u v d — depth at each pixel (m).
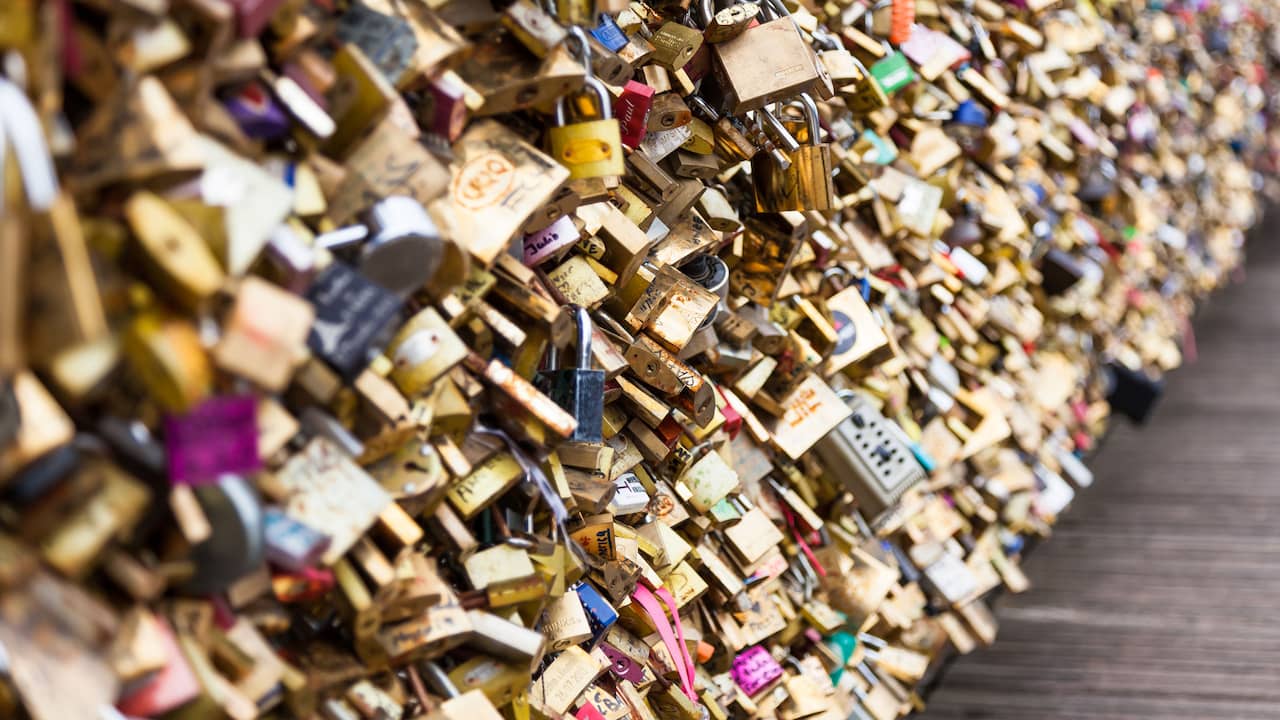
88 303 1.11
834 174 3.46
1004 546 4.84
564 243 2.19
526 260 2.19
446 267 1.79
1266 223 11.65
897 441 3.49
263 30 1.54
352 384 1.63
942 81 4.19
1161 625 5.04
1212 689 4.64
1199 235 8.55
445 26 1.83
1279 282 9.98
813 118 2.84
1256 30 10.24
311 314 1.36
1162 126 7.34
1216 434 6.92
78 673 1.19
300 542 1.50
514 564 1.99
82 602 1.23
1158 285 7.39
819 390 3.28
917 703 4.04
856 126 3.62
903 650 3.88
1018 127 4.85
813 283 3.35
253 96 1.54
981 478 4.52
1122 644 4.89
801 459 3.46
